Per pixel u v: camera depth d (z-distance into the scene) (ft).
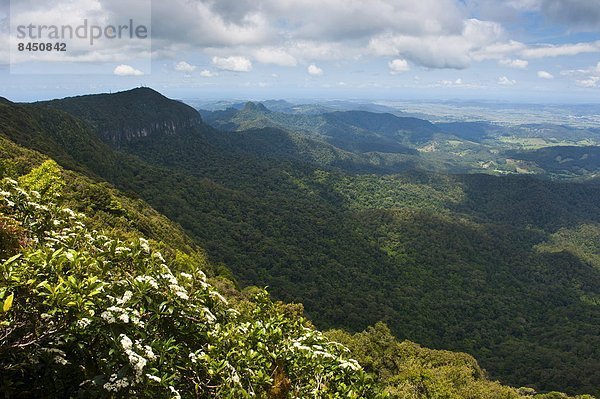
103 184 143.84
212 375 12.96
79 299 11.21
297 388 14.85
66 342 11.86
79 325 11.37
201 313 14.53
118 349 11.44
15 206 18.06
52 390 12.43
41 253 12.76
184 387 13.15
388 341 117.19
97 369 12.27
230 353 13.73
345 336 109.60
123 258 14.89
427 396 79.36
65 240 16.48
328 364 15.83
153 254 15.56
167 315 13.74
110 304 12.41
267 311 19.94
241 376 13.78
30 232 17.04
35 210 18.20
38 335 11.71
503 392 89.71
